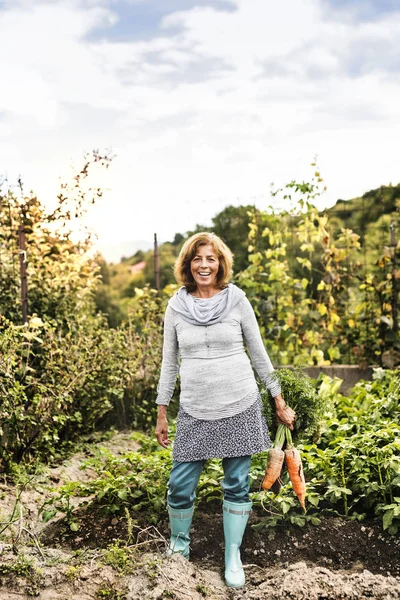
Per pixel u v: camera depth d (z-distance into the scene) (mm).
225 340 3512
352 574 3355
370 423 4969
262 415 3658
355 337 8125
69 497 4203
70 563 3404
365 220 9492
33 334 5598
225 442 3500
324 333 8203
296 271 9430
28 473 5066
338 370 7840
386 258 7914
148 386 7086
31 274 7043
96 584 3252
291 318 8102
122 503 4129
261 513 4020
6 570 3242
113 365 6637
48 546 3803
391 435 4238
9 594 3121
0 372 5027
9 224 6914
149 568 3330
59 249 7273
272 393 3713
